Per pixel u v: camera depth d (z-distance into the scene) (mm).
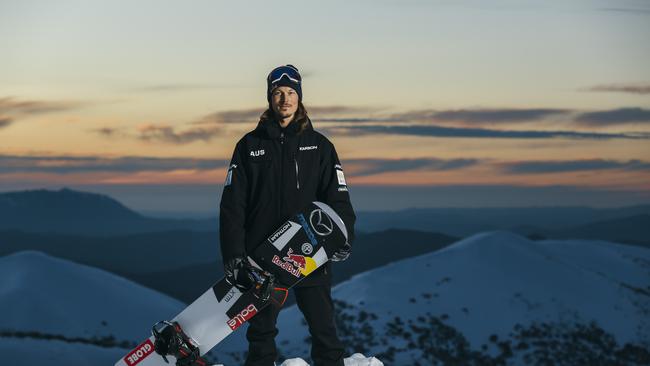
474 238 128500
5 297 105125
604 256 150000
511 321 90688
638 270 142125
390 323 86688
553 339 85188
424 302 95812
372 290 100500
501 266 112812
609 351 83188
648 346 86125
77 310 105250
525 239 130125
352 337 82438
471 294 99312
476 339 84000
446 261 114500
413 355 76125
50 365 38031
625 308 99312
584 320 93375
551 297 100438
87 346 44469
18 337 43406
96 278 122000
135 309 111562
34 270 118188
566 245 158375
